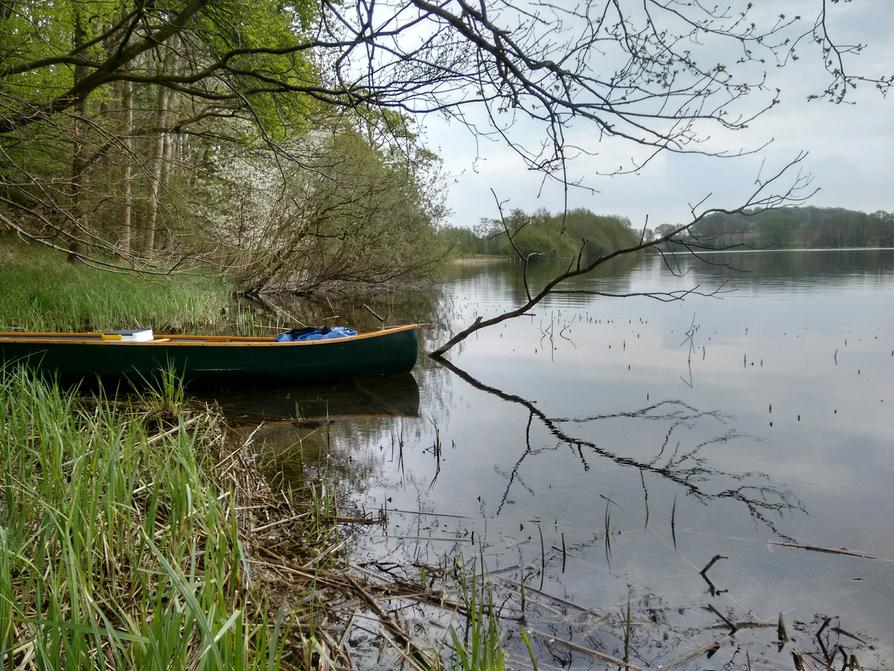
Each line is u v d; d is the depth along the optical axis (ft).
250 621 7.76
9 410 12.60
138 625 6.51
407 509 12.47
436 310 47.83
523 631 6.64
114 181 25.35
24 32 27.40
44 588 7.28
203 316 37.40
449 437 17.30
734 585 9.69
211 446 14.21
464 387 23.31
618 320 40.22
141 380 20.45
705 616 8.88
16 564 7.72
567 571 10.08
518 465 15.08
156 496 8.93
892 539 11.19
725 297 51.72
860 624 8.73
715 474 14.43
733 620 8.79
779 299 49.39
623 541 11.13
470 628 8.46
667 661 7.90
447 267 68.74
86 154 24.77
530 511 12.41
